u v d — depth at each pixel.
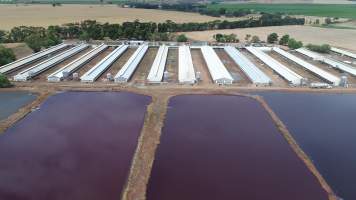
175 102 77.31
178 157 55.31
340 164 53.69
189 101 78.12
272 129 65.31
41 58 114.94
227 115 71.19
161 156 55.53
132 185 47.69
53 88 85.06
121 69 96.81
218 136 62.38
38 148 58.12
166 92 82.56
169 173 50.97
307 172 51.53
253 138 61.78
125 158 55.34
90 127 65.81
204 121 68.25
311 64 107.19
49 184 48.78
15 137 61.84
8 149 57.75
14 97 80.12
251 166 53.03
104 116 70.62
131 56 114.38
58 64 107.25
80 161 54.44
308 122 67.81
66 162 54.09
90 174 51.09
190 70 96.12
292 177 50.31
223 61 112.62
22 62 105.00
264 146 59.09
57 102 77.44
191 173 51.06
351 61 115.38
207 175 50.59
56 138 61.59
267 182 49.06
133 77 93.50
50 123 67.31
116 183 49.09
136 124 67.19
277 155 56.22
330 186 48.44
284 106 75.69
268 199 45.44
